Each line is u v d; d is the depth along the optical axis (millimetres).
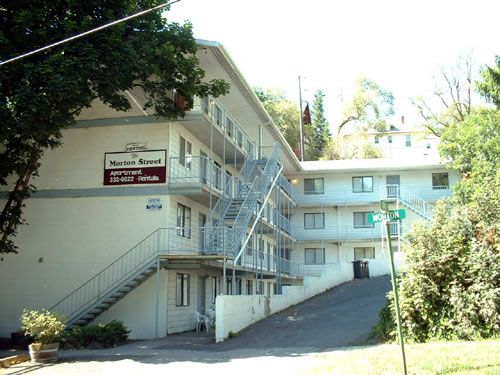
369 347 13648
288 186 37812
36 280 22609
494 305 12828
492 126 34156
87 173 23047
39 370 12617
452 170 42781
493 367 9234
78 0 16812
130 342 18219
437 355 10664
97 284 21984
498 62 34562
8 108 15047
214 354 14547
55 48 16406
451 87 46844
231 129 29750
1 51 15367
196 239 25391
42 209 23109
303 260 44406
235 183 28422
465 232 13953
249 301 20594
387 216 8773
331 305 25656
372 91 66688
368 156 65562
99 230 22500
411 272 14102
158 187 22312
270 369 11461
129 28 18984
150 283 21625
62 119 16062
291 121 68438
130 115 22953
